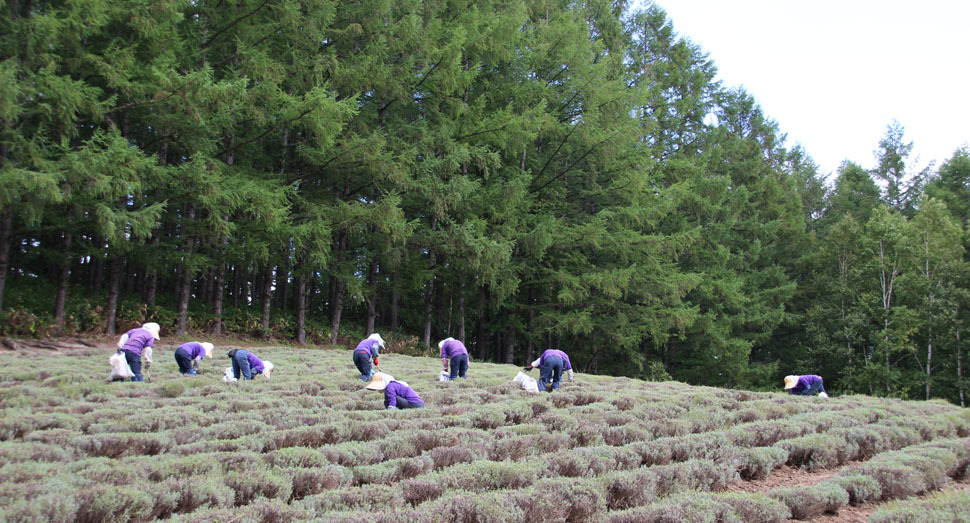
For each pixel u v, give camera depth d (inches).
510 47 893.2
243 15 645.9
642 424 307.7
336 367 522.9
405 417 299.4
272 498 178.9
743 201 1214.3
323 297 1186.6
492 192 838.5
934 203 1195.3
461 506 165.0
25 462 181.6
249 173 673.0
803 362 1251.2
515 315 989.8
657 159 1170.6
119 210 495.8
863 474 243.6
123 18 538.9
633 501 199.5
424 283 922.1
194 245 665.6
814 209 1683.1
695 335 1123.3
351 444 231.3
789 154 1617.9
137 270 939.3
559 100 974.4
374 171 700.0
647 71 1225.4
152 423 254.5
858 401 500.4
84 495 150.9
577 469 219.1
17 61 450.9
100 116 488.4
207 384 385.7
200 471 188.7
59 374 377.7
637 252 943.7
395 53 761.0
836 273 1346.0
